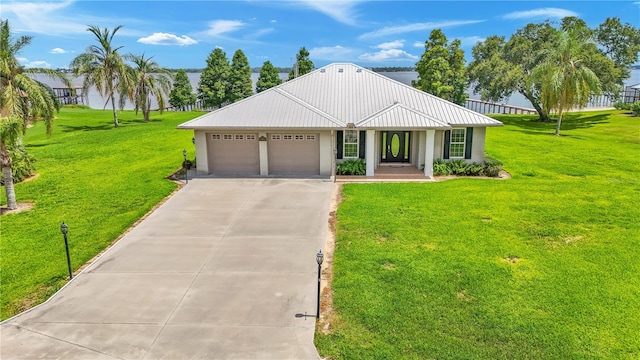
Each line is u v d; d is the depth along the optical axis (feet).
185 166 68.44
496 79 140.26
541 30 147.64
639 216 45.19
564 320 26.50
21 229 44.27
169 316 27.73
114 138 102.78
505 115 168.35
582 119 142.72
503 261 34.73
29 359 23.63
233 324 26.76
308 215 47.26
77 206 51.70
